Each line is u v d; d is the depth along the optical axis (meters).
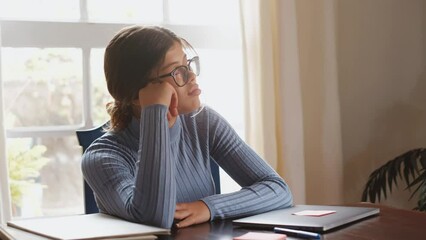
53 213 2.42
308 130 2.62
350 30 2.80
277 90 2.49
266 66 2.42
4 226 1.29
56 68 2.38
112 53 1.49
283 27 2.46
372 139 2.87
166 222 1.29
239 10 2.44
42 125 2.38
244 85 2.43
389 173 2.57
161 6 2.51
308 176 2.64
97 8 2.42
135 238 1.13
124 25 2.45
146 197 1.31
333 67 2.59
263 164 1.66
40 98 2.37
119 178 1.42
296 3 2.57
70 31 2.37
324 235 1.16
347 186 2.83
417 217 1.32
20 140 2.36
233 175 1.68
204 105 1.75
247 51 2.44
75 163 2.43
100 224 1.24
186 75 1.46
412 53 2.94
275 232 1.20
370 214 1.33
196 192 1.60
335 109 2.60
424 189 2.51
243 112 2.47
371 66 2.85
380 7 2.86
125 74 1.46
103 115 2.44
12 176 2.35
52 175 2.41
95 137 1.73
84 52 2.40
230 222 1.35
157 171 1.32
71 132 2.42
